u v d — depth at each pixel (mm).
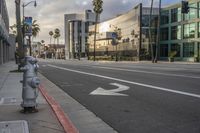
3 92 14461
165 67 38938
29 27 36750
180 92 14445
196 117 9609
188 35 79500
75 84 19234
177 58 83062
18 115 9531
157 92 14672
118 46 112938
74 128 8234
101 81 20500
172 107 11141
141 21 92688
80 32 170500
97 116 10211
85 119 9852
